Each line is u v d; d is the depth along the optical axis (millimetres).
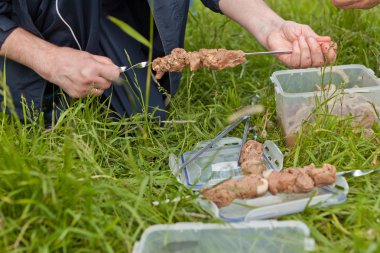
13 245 655
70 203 697
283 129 933
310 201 720
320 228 725
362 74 1000
